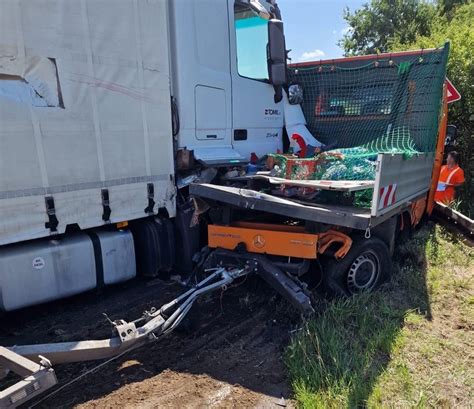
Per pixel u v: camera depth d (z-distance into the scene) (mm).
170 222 4258
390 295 4066
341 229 3844
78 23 3355
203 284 3422
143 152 3920
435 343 3289
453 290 4219
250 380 2891
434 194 6094
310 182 3664
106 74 3574
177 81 4152
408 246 5207
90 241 3693
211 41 4445
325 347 3061
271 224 3971
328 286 3826
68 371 2992
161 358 3156
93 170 3576
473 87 8078
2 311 3346
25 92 3125
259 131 5230
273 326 3580
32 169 3211
